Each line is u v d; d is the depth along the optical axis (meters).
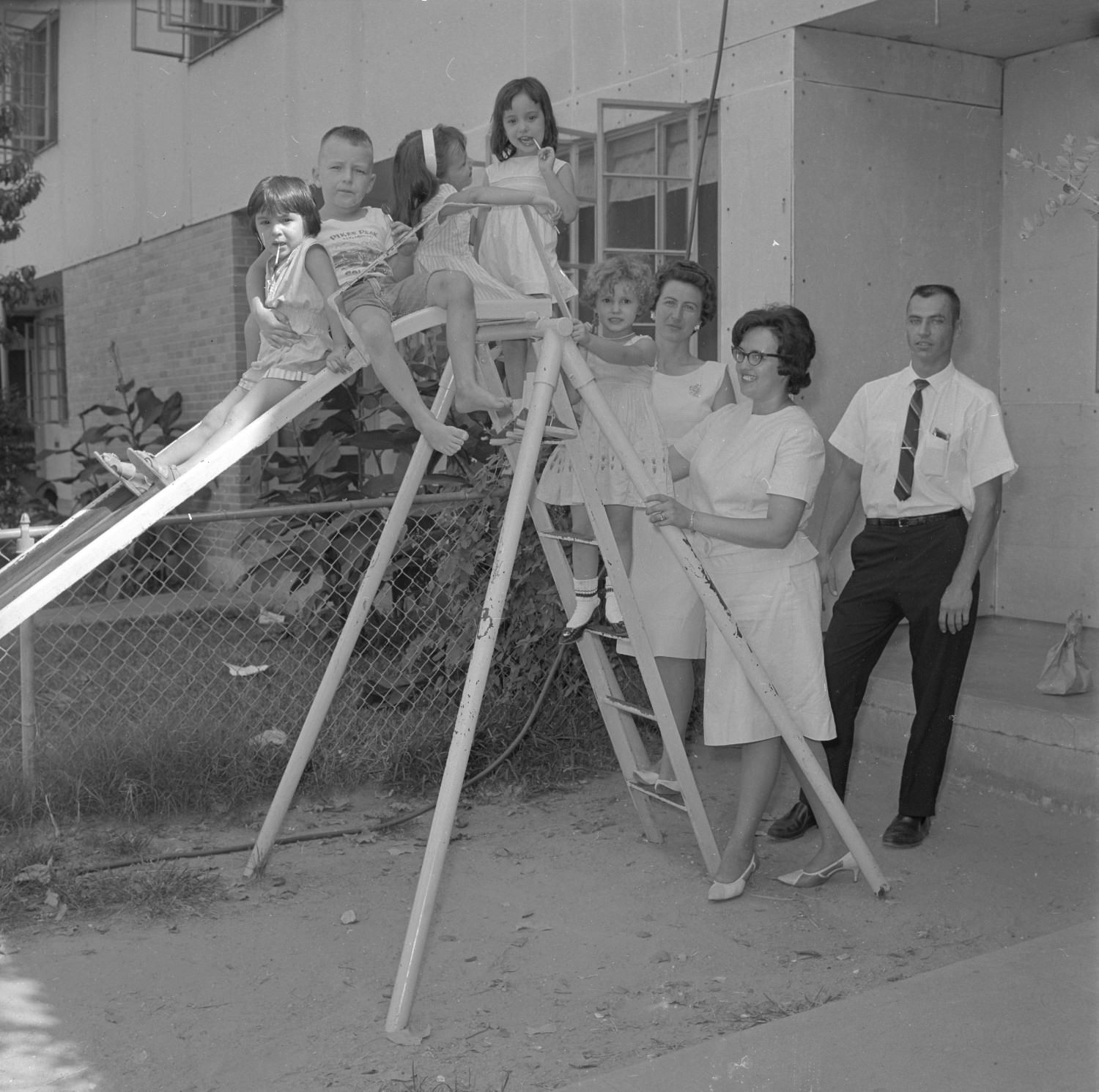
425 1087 3.13
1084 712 5.07
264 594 9.33
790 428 4.11
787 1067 3.00
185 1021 3.53
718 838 4.95
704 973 3.75
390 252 3.78
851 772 5.66
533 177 4.44
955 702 4.64
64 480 12.96
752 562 4.18
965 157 6.96
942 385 4.55
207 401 12.05
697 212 7.11
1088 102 6.69
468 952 3.94
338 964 3.88
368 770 5.61
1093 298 6.78
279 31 10.52
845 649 4.67
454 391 4.27
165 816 5.20
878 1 6.00
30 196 13.64
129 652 7.87
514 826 5.14
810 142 6.45
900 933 3.99
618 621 4.84
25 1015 3.56
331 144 3.96
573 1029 3.42
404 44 9.16
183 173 12.12
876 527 4.68
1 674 7.38
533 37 8.02
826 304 6.58
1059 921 4.04
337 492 8.09
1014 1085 2.88
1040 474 7.12
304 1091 3.15
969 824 4.96
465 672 6.14
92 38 13.74
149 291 13.05
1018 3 6.01
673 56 7.04
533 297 4.08
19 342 18.23
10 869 4.52
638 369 4.68
